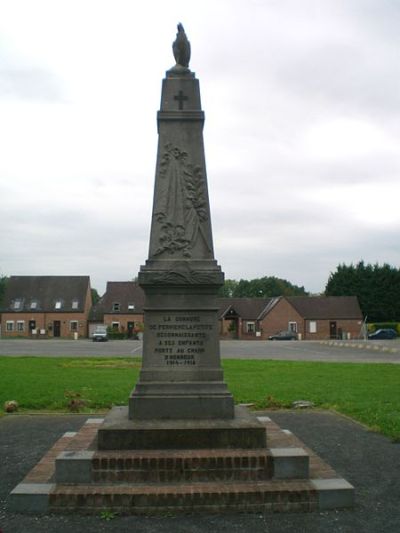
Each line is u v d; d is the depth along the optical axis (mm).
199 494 6996
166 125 9734
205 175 9695
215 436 7871
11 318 82750
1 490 7906
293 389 17406
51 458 8781
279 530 6441
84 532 6398
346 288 88875
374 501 7434
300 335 78875
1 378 19719
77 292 84375
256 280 133625
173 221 9500
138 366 25594
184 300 9141
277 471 7488
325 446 10641
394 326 79750
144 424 8133
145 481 7379
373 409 14211
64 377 20219
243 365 26094
